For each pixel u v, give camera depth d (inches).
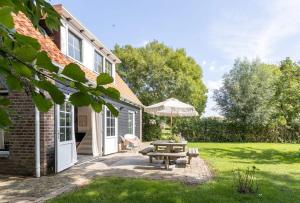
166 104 489.4
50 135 331.9
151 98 1083.3
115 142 587.5
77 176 319.0
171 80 1087.0
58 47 379.6
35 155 312.7
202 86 1405.0
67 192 248.8
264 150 680.4
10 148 319.9
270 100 924.0
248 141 949.2
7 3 35.0
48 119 327.3
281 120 924.0
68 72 39.0
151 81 1090.7
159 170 362.9
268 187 275.6
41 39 303.6
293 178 329.1
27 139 316.5
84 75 39.4
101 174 333.7
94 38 490.9
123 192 247.9
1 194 241.6
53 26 56.9
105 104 45.7
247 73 985.5
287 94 776.3
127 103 701.3
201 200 229.1
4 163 321.7
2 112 45.0
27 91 42.2
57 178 306.5
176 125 972.6
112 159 471.8
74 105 42.7
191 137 966.4
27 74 39.4
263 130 943.7
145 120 1001.5
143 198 232.2
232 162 459.8
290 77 789.2
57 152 338.3
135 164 413.7
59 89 41.3
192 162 438.3
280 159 529.7
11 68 38.5
